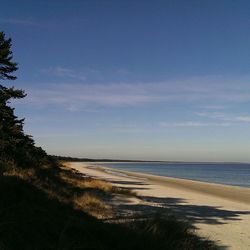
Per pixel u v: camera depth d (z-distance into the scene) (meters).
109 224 9.45
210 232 13.27
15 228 6.95
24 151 22.20
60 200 12.38
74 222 8.25
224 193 35.66
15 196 9.59
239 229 14.48
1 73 29.64
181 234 10.51
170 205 21.39
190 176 87.00
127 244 8.17
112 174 71.44
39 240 6.99
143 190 32.28
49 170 23.36
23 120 29.45
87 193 18.03
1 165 14.24
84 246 7.20
